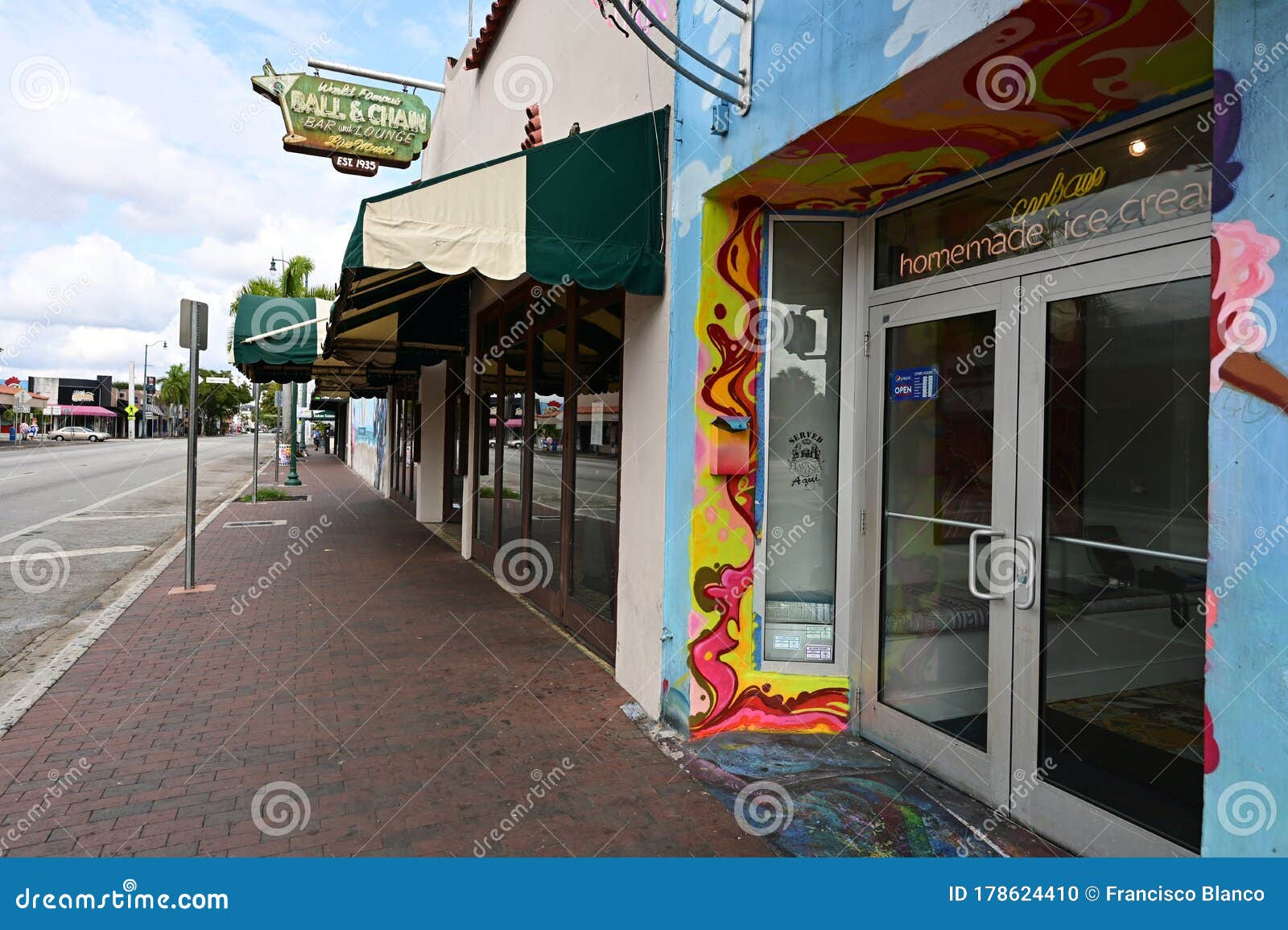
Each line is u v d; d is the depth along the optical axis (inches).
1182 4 91.2
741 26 149.9
